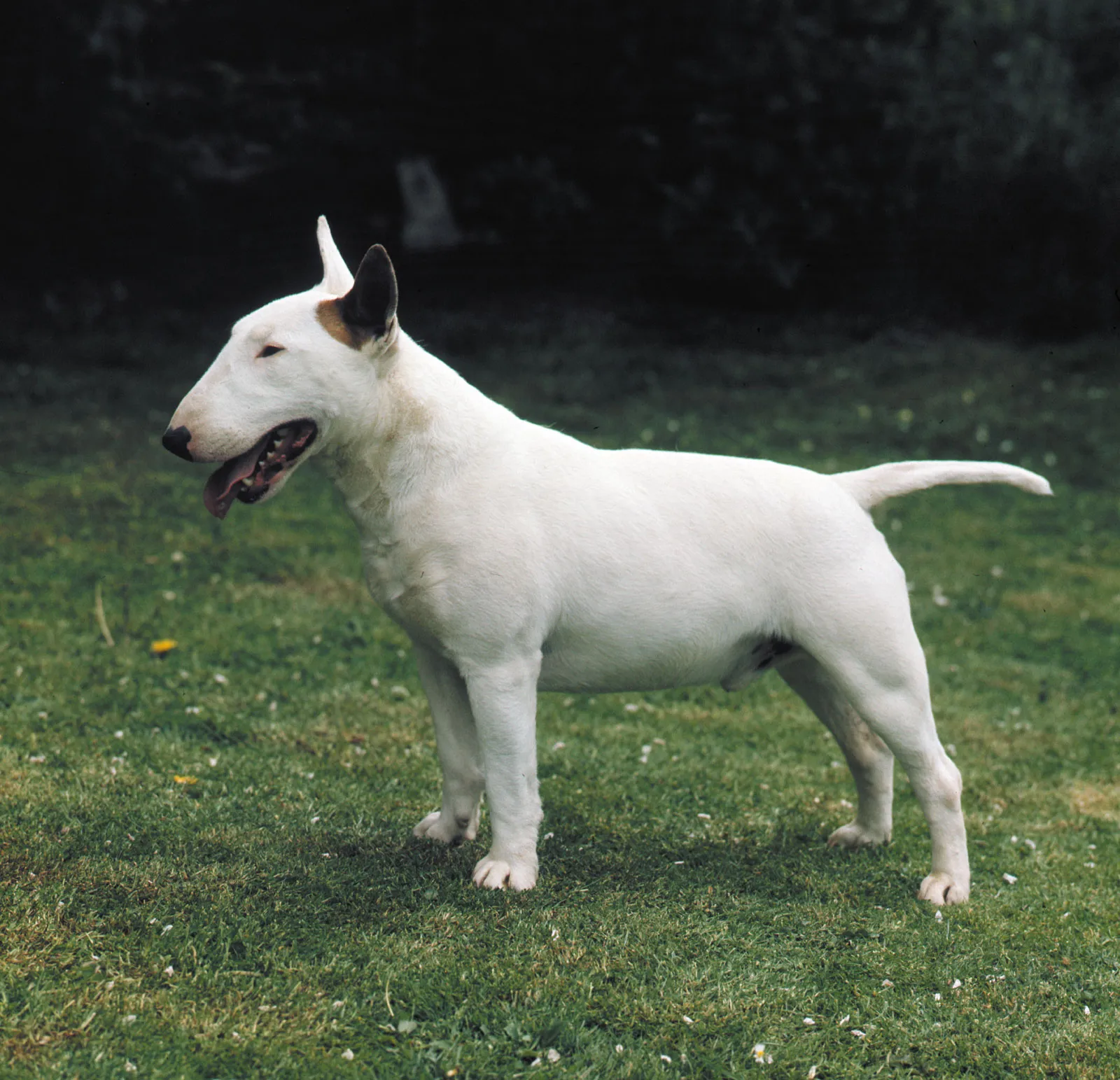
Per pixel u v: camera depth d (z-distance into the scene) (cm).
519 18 1495
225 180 1530
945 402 1316
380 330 354
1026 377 1391
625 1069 292
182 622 671
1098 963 366
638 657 387
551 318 1506
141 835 400
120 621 659
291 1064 284
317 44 1547
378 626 705
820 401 1319
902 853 444
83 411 1148
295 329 350
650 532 381
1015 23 1593
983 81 1534
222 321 1461
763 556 386
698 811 480
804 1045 309
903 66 1492
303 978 318
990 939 372
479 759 414
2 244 1470
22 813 409
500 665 371
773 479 396
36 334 1356
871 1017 326
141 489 931
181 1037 290
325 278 384
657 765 537
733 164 1500
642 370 1384
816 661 412
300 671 619
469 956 335
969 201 1495
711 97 1506
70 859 376
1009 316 1515
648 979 332
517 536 367
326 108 1549
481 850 408
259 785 462
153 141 1455
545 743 561
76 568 741
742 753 568
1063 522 1057
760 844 445
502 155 1574
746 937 360
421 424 368
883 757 442
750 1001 325
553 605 374
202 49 1520
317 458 370
